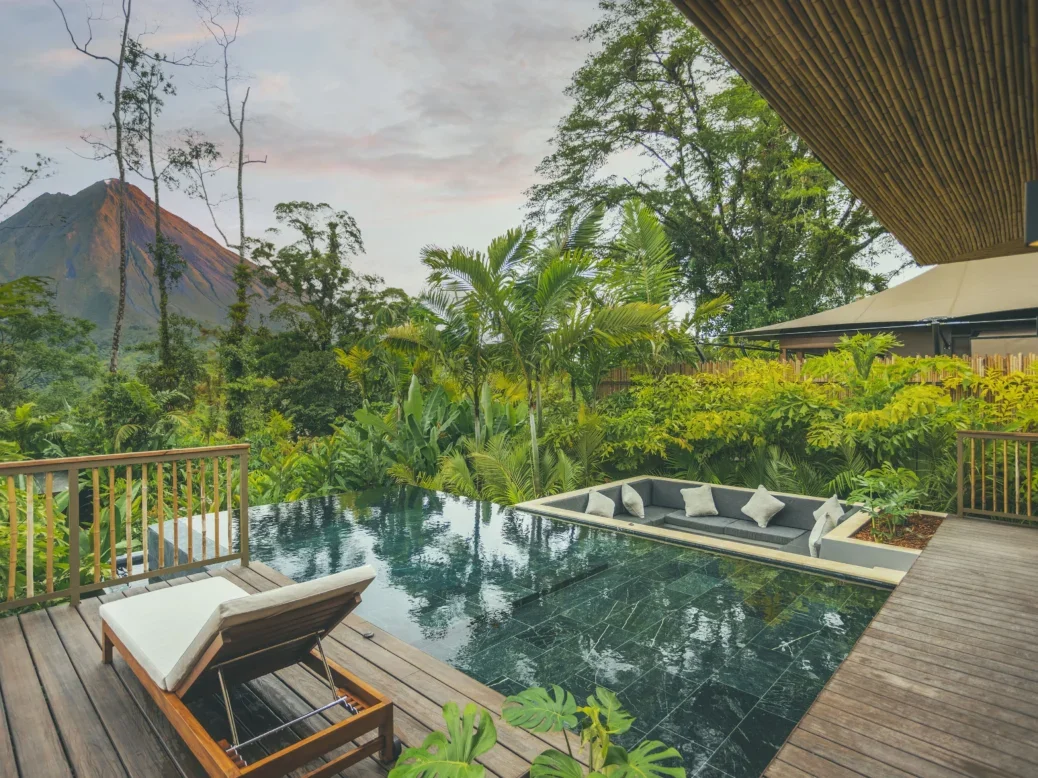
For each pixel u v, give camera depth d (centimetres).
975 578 432
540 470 941
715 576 482
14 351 2778
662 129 2120
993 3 265
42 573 531
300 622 239
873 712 259
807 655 342
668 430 920
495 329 934
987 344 970
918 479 683
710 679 315
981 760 225
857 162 438
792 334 1052
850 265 2106
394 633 374
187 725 216
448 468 966
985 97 348
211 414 2356
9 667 307
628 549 559
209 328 2959
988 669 296
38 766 228
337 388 2586
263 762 199
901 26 281
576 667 329
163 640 264
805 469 820
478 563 515
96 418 1022
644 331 898
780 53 303
